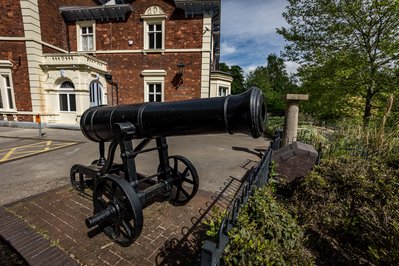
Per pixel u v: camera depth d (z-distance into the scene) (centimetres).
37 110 1038
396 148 445
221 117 186
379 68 777
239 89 4125
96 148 668
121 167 326
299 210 286
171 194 322
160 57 1138
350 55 768
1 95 1052
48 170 454
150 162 541
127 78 1182
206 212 300
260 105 169
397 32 732
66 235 242
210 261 115
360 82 785
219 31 1395
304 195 308
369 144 478
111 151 274
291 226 195
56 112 1063
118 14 1123
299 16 888
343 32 798
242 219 159
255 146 787
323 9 820
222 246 127
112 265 201
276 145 518
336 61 781
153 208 309
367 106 827
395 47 715
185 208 310
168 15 1099
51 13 1084
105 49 1180
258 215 181
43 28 1040
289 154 368
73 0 1252
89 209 297
